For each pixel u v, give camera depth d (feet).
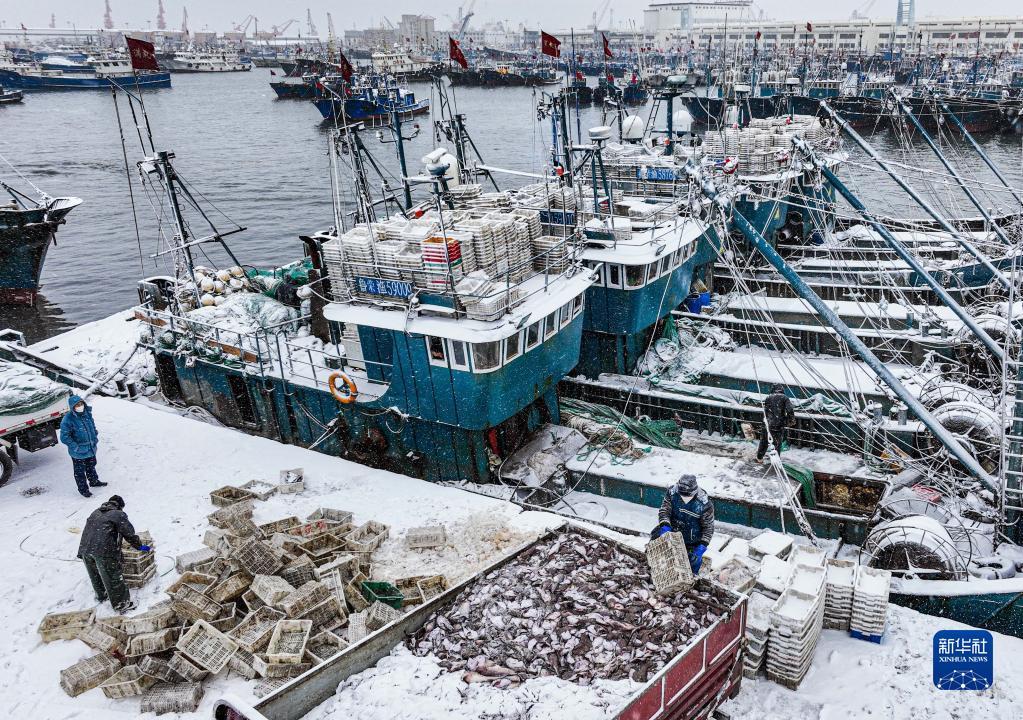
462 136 83.41
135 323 97.35
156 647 35.53
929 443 54.85
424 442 55.06
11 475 55.06
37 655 36.99
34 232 121.90
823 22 648.79
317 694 29.66
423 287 51.42
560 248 56.65
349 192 189.67
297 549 42.04
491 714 27.55
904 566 42.73
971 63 422.00
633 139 84.33
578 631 31.27
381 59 420.36
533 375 53.98
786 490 46.88
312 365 59.21
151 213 179.83
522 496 52.31
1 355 72.54
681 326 74.74
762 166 92.89
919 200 82.07
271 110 399.44
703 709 30.83
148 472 55.57
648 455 54.70
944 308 78.64
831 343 74.18
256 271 82.17
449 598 34.58
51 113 418.51
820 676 34.27
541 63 554.05
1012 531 45.96
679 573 32.76
